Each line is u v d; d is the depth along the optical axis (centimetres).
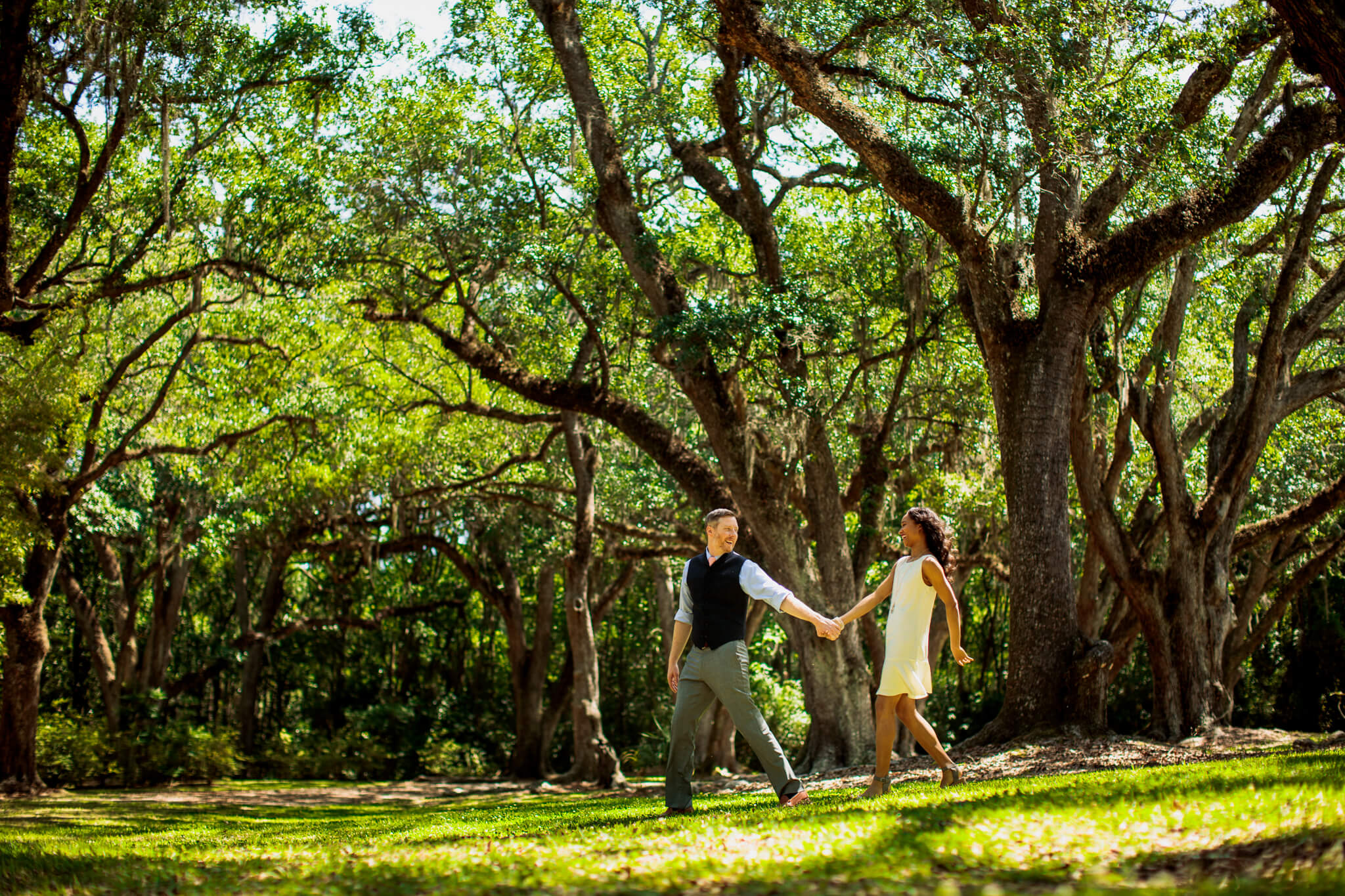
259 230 2086
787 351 1861
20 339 1778
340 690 4144
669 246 2270
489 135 2081
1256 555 2206
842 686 1808
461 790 2602
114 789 2672
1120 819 369
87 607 2905
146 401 2623
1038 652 1357
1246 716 3125
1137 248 1395
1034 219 1622
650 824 547
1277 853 289
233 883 386
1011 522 1398
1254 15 1304
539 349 2400
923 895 269
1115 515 1581
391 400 2725
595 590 3272
